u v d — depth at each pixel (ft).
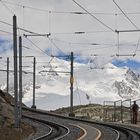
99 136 174.29
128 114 524.11
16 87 175.32
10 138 155.84
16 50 170.60
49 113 313.94
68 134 181.57
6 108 222.07
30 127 207.51
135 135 182.60
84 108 567.59
